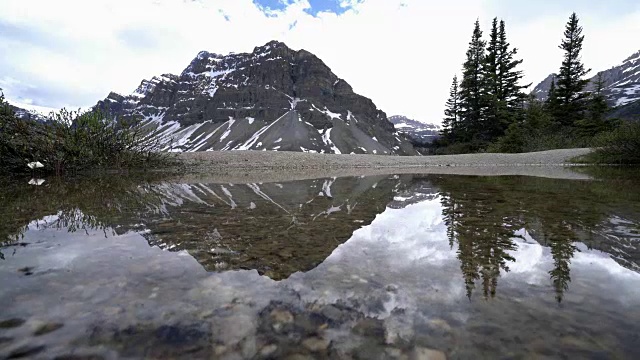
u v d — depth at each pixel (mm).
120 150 9625
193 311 1086
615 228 2244
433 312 1093
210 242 1970
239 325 1003
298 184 6027
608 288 1278
